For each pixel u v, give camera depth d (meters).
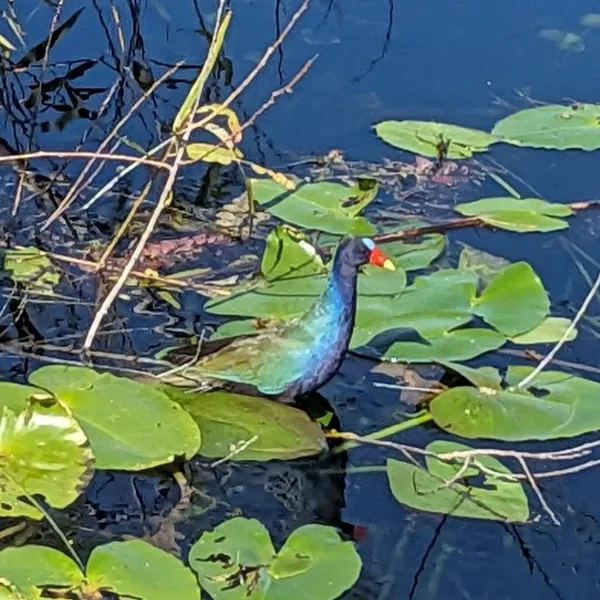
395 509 1.54
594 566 1.48
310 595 1.38
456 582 1.45
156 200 2.10
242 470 1.58
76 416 1.56
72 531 1.49
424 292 1.85
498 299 1.84
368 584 1.44
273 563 1.42
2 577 1.35
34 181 2.13
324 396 1.71
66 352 1.75
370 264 1.82
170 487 1.55
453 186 2.17
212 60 1.78
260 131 2.27
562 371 1.76
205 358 1.71
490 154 2.25
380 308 1.82
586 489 1.58
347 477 1.58
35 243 1.99
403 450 1.60
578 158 2.25
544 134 2.24
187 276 1.92
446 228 2.06
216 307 1.83
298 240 1.93
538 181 2.19
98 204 2.09
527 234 2.05
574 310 1.89
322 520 1.53
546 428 1.63
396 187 2.16
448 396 1.67
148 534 1.49
